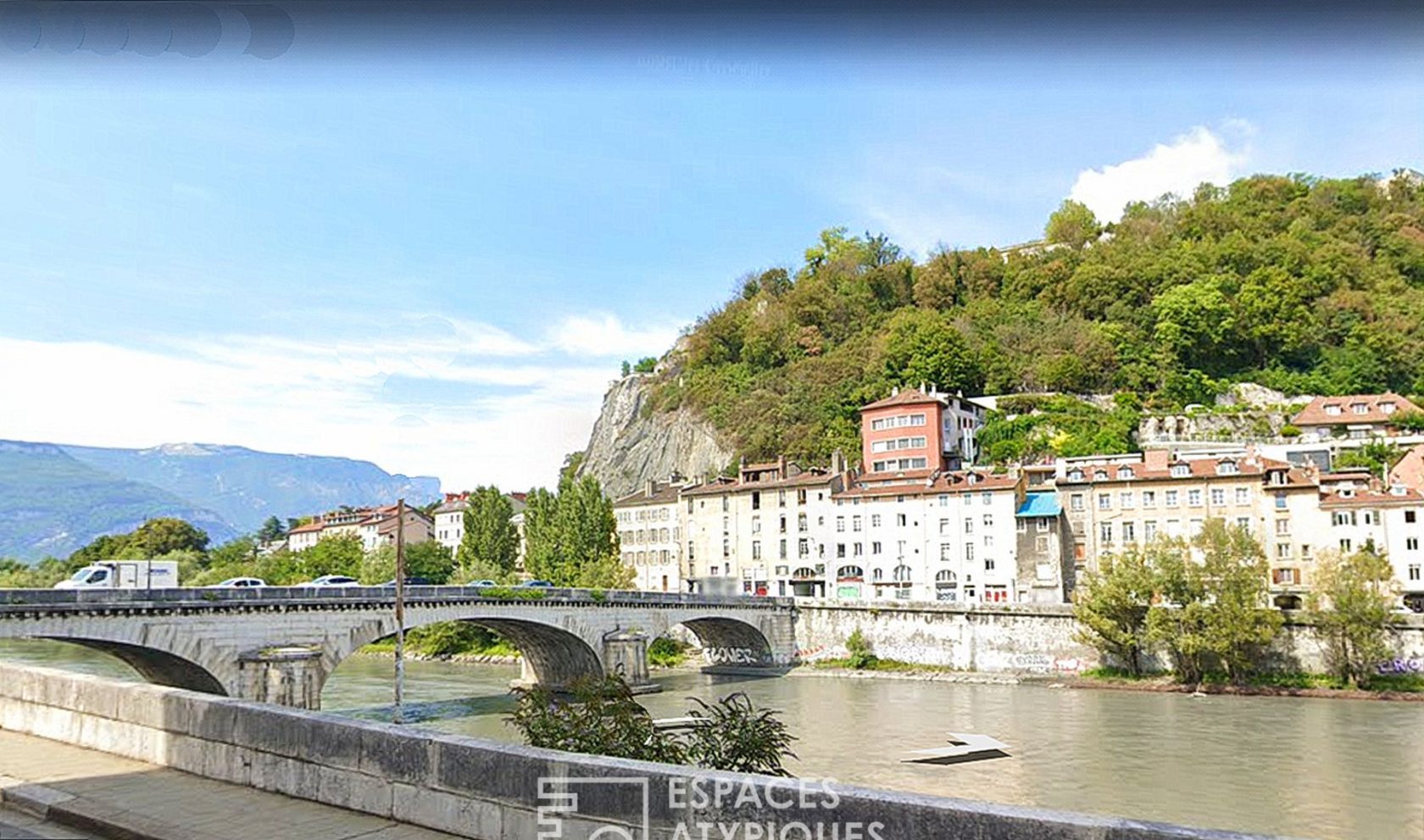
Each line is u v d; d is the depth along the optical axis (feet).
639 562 407.23
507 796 30.19
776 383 515.09
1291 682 232.12
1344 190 620.08
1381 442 376.68
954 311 555.28
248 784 37.83
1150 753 161.99
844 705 220.64
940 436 385.70
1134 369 472.03
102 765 41.68
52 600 149.59
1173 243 582.35
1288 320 485.97
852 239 653.71
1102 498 309.22
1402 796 132.26
